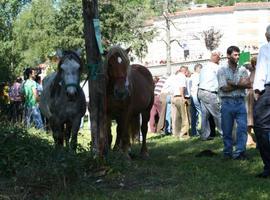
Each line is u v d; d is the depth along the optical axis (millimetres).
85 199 7023
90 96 8812
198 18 53562
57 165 7367
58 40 36781
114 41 36250
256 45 53719
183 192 7457
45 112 10602
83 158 8234
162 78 17500
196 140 14094
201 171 8961
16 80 19141
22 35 40969
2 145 8375
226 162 9969
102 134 8773
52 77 10594
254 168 9266
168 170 9102
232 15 53469
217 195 7207
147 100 11273
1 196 6828
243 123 10164
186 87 15961
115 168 8344
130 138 11219
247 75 10016
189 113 16500
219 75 10109
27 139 8992
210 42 53281
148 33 38375
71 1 36625
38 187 7207
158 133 16781
